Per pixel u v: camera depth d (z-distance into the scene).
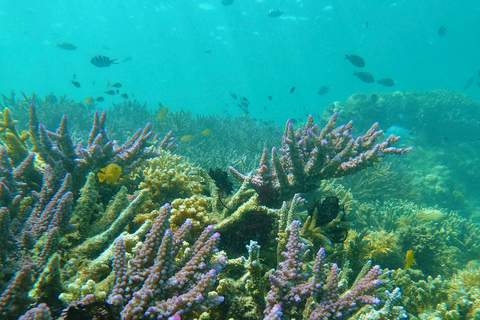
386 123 15.69
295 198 3.07
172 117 11.76
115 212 3.17
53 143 3.74
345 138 4.56
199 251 1.92
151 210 3.66
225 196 4.09
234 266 2.67
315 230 3.54
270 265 3.09
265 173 4.02
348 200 5.98
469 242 7.18
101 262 2.35
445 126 15.02
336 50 77.31
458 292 3.64
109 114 12.93
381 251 4.03
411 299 3.67
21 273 1.56
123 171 4.12
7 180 3.20
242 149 10.87
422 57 81.81
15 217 2.83
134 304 1.64
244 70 100.00
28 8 52.06
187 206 3.28
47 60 96.25
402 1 48.88
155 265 1.79
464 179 13.28
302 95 98.62
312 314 2.06
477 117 16.67
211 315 2.19
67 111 11.69
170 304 1.66
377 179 8.50
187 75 112.19
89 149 4.16
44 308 1.32
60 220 2.42
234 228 3.29
